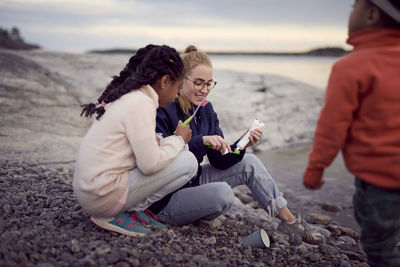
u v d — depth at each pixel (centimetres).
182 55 267
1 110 623
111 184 205
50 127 598
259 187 265
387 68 159
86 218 246
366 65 161
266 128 865
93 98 805
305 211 420
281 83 1202
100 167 203
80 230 221
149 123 203
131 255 196
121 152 206
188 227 256
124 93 205
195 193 238
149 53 213
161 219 251
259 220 334
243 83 1162
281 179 556
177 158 222
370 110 163
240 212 357
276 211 265
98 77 982
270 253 244
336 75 168
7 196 281
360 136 168
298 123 925
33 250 190
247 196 447
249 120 881
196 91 261
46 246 195
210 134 279
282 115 955
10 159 428
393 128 161
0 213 246
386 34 164
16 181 328
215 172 275
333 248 264
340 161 667
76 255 190
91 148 204
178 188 228
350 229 357
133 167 216
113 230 220
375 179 166
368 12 169
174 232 241
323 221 377
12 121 588
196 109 262
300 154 737
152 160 204
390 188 164
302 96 1108
